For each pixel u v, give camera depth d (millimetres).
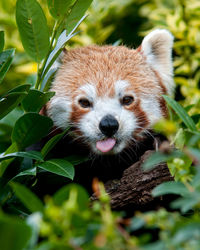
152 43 8648
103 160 7738
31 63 11297
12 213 5836
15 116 7195
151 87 8047
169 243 2957
